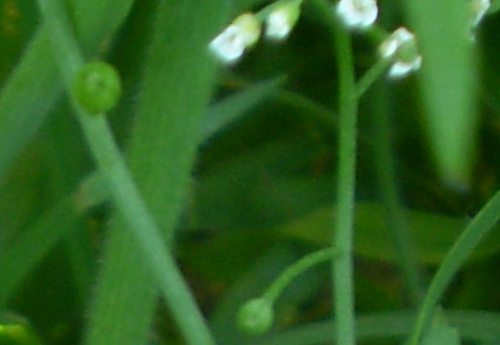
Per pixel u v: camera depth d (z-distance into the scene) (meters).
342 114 0.10
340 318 0.10
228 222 0.14
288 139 0.15
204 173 0.15
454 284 0.15
